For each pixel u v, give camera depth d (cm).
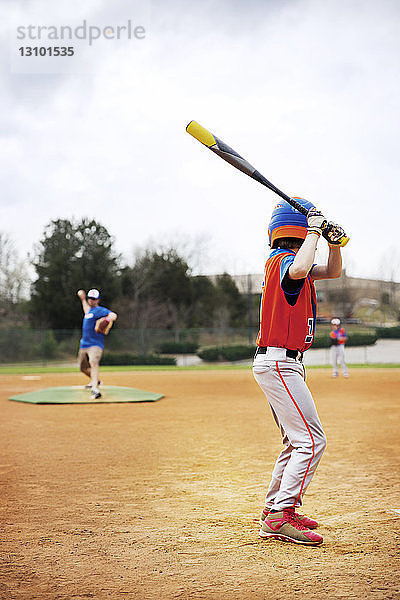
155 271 5184
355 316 5462
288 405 368
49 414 1020
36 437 771
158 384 1823
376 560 324
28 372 2688
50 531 380
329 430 820
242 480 526
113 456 640
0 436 780
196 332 4209
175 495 473
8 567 317
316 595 276
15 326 4972
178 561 325
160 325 5100
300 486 364
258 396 1384
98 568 315
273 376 371
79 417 977
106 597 276
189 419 952
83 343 1243
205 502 452
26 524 395
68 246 4812
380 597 273
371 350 4112
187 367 2966
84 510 430
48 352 3784
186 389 1611
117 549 346
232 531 380
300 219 388
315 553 337
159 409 1098
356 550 341
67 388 1405
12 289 5075
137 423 905
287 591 281
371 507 435
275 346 372
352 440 735
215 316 5394
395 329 4666
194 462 607
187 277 5328
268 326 374
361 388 1576
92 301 1238
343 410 1069
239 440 743
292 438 371
